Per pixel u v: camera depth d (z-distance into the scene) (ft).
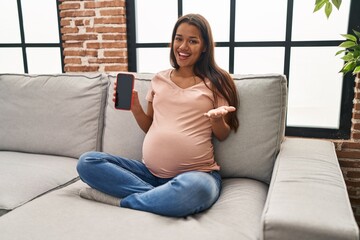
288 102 6.25
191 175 3.68
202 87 4.47
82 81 5.70
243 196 3.92
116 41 6.72
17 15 7.71
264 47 6.15
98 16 6.70
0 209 3.85
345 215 2.63
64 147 5.56
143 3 6.72
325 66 5.92
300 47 5.97
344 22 5.69
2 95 6.06
